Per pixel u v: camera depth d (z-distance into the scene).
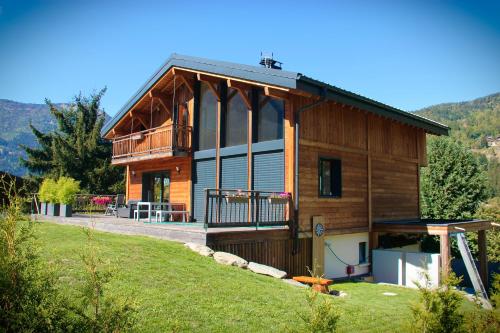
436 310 4.11
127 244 9.48
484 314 4.68
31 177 35.31
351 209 14.04
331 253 13.32
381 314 7.55
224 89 14.84
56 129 40.09
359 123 14.71
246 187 13.34
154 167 18.19
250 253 10.64
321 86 11.44
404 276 13.88
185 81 16.02
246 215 13.13
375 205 15.23
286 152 12.12
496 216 24.39
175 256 8.91
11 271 3.11
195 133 15.93
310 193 12.41
